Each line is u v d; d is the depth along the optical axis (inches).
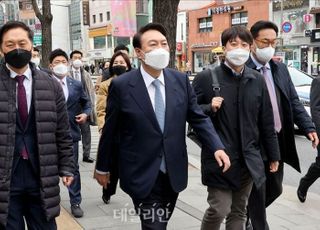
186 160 126.4
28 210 125.6
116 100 122.0
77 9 2468.0
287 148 159.2
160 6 278.7
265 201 157.3
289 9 1366.9
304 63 1301.7
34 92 120.6
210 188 140.4
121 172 124.5
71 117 198.5
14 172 119.8
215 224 141.2
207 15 1749.5
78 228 180.4
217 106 136.8
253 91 140.3
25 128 120.2
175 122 122.6
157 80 122.7
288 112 156.9
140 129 120.0
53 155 122.8
